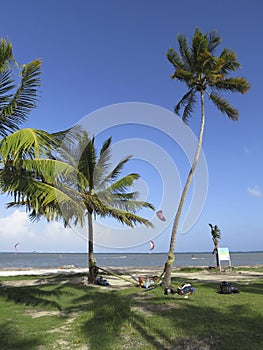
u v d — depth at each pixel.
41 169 8.97
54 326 8.49
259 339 6.69
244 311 9.30
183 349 6.36
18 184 9.51
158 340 6.93
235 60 16.41
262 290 14.46
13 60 10.46
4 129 11.16
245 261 83.69
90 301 12.23
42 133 9.28
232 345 6.36
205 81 16.84
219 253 30.31
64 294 13.77
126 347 6.59
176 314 9.14
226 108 17.11
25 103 10.95
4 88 10.76
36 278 23.08
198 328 7.57
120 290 15.51
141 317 8.80
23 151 8.88
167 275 15.42
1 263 71.44
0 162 9.73
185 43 16.70
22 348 6.67
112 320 8.60
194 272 29.06
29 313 10.33
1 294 13.77
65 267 40.53
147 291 14.16
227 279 21.02
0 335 7.61
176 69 16.53
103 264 63.28
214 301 11.20
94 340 7.06
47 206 9.86
